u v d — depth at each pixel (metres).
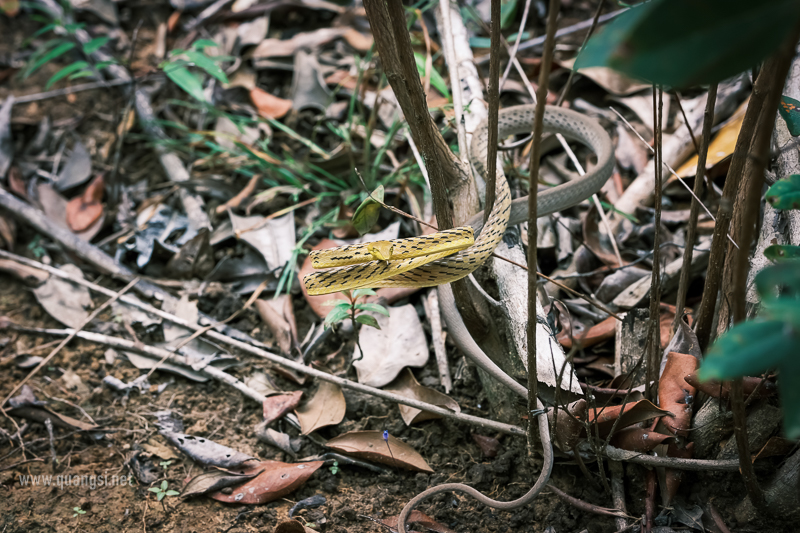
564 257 1.02
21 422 0.95
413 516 0.86
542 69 0.68
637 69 0.46
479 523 0.86
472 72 1.04
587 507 0.84
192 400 0.97
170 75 1.06
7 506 0.89
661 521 0.84
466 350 0.88
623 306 0.97
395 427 0.93
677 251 1.02
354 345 0.99
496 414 0.91
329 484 0.89
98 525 0.88
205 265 1.07
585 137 1.01
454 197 0.94
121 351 1.01
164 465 0.92
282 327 1.00
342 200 1.06
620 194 1.08
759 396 0.82
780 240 0.84
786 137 0.87
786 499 0.80
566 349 0.94
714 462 0.83
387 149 1.12
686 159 1.07
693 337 0.87
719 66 0.47
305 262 1.05
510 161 1.03
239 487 0.89
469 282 0.91
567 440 0.83
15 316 1.04
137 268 1.08
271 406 0.94
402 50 0.76
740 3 0.46
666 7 0.46
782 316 0.51
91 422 0.95
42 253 1.09
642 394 0.86
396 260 0.79
